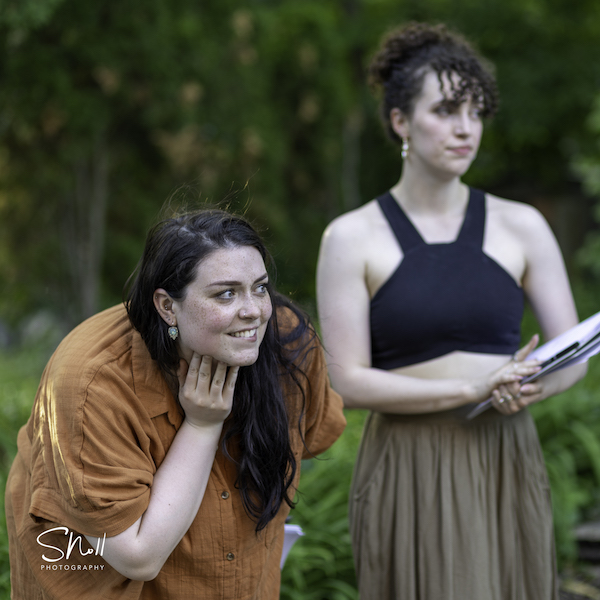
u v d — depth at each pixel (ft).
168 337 8.00
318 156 55.06
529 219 12.03
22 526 8.51
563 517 18.69
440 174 11.78
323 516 16.40
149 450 8.31
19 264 43.06
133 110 40.57
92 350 8.21
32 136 37.63
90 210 41.96
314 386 9.61
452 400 11.04
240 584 8.79
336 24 60.75
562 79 53.62
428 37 12.03
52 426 7.98
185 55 40.65
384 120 12.73
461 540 11.21
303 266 54.60
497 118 54.19
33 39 35.99
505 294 11.71
